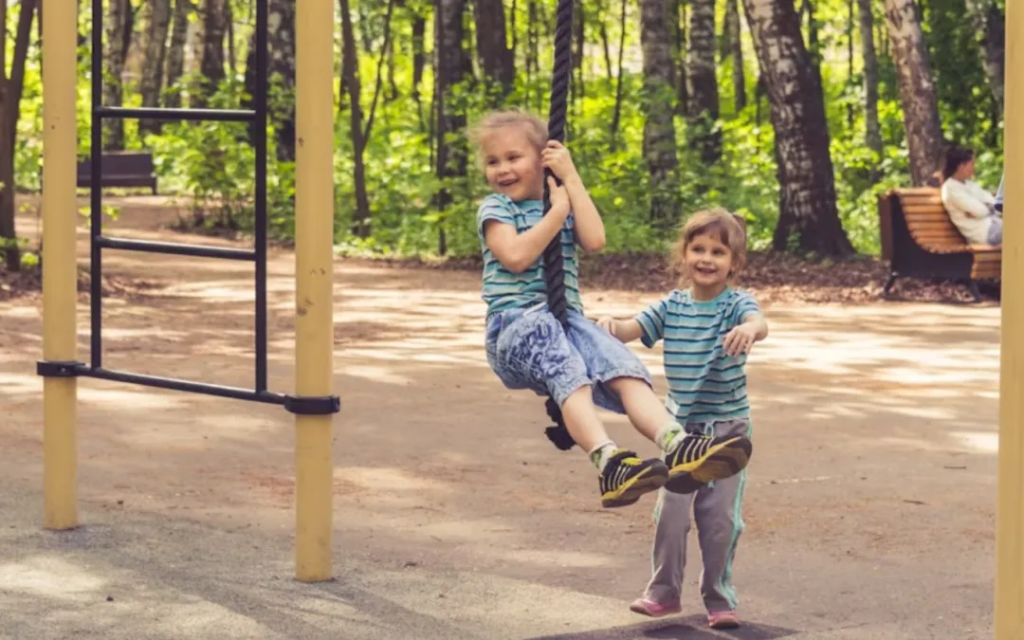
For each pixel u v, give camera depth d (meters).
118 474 8.16
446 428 9.54
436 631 5.41
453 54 25.23
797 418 9.88
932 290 17.66
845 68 51.12
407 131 36.12
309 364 6.10
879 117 33.28
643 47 24.36
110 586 5.98
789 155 21.39
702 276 5.40
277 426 9.58
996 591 3.91
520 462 8.55
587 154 24.80
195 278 19.75
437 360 12.52
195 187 27.75
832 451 8.84
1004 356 3.87
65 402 6.92
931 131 22.11
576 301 5.28
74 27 7.05
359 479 8.09
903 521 7.15
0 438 9.04
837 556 6.53
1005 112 3.86
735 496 5.52
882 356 12.80
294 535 6.89
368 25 43.81
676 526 5.59
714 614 5.50
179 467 8.35
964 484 7.96
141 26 53.25
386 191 27.47
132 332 14.12
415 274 21.05
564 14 5.11
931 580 6.14
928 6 29.73
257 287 6.25
